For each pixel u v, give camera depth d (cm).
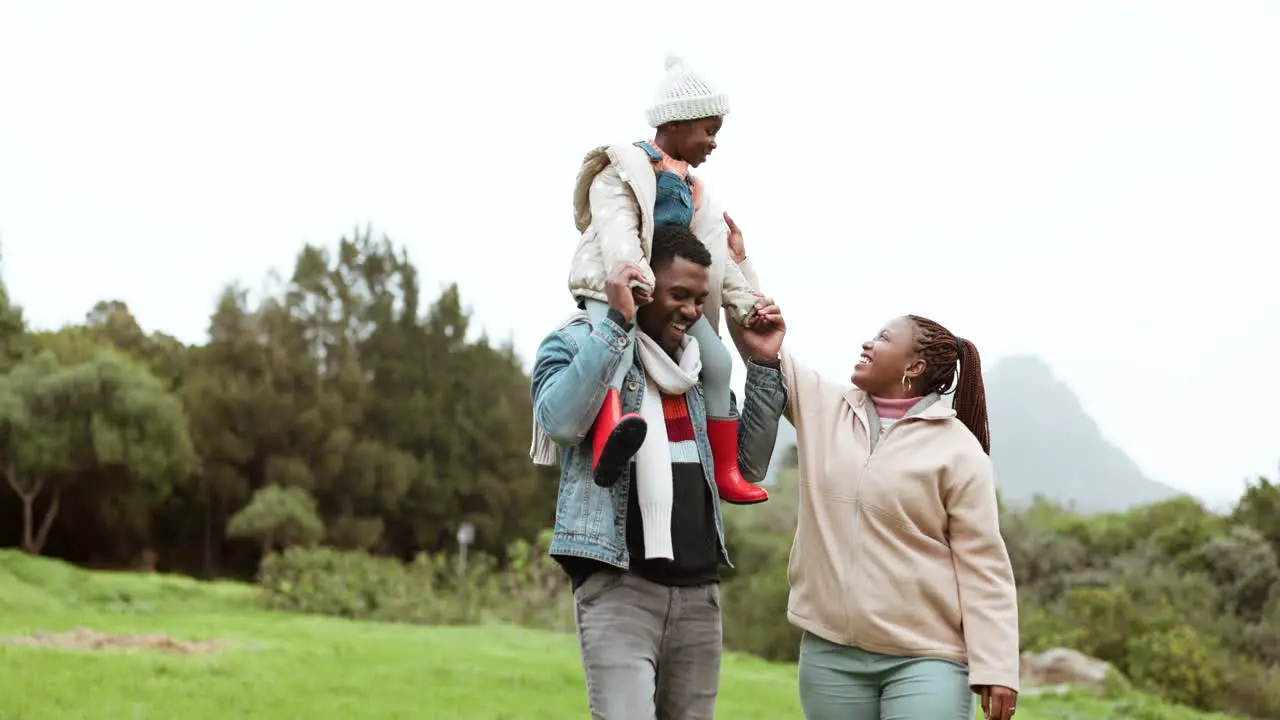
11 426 3491
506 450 4628
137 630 1388
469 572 2503
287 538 3775
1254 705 1806
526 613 2183
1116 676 1473
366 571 2231
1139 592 2570
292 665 1048
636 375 341
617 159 349
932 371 386
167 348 4906
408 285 4662
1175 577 2656
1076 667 1479
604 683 335
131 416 3669
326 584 2133
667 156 365
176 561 4106
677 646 349
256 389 4153
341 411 4281
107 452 3569
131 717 726
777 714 909
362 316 4591
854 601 368
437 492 4391
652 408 344
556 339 351
